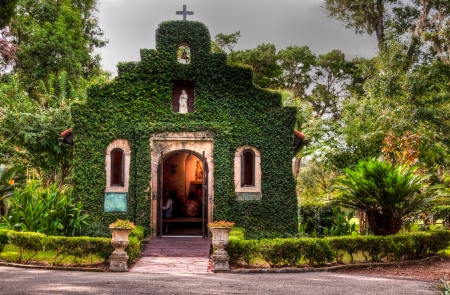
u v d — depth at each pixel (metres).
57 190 18.50
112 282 11.78
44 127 25.50
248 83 19.94
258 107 19.89
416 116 27.62
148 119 19.52
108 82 19.67
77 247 14.94
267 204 19.58
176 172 25.88
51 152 26.22
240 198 19.58
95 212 19.00
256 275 14.01
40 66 39.00
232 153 19.58
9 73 39.84
